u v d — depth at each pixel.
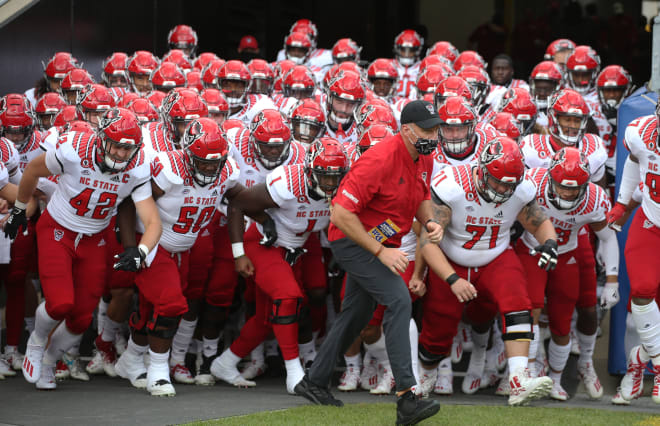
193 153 17.59
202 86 27.09
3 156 20.17
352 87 22.17
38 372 18.20
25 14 31.08
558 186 17.55
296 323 18.44
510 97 22.78
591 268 19.58
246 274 18.84
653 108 20.45
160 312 17.98
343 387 19.73
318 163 17.59
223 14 40.59
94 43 34.59
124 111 17.08
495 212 17.02
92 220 18.06
